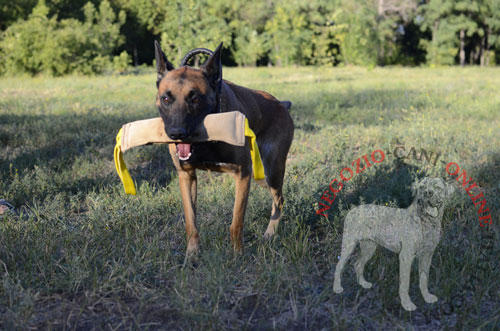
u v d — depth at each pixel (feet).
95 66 91.35
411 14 148.77
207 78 11.11
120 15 131.03
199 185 19.10
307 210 14.67
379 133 27.99
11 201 16.75
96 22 117.50
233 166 11.83
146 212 15.02
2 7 102.17
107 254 11.91
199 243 12.64
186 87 10.52
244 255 12.10
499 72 100.27
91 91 54.75
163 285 10.77
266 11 140.87
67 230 13.39
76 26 93.35
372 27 140.97
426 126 29.04
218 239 13.02
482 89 54.80
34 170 19.93
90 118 31.68
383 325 9.32
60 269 11.14
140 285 10.42
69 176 19.86
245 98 13.52
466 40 168.66
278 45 136.46
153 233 13.94
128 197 16.63
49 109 36.94
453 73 95.45
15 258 11.63
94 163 21.90
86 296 9.84
